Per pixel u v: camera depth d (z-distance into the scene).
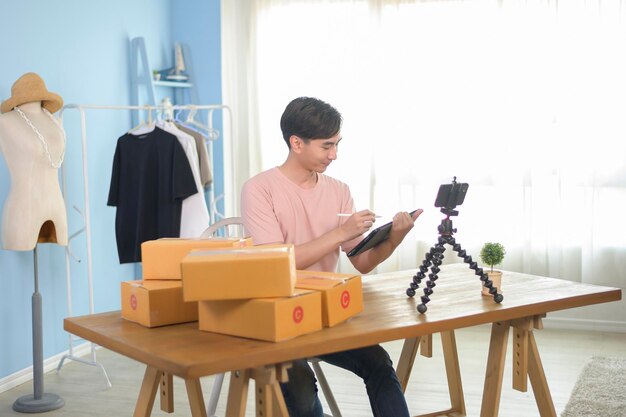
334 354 2.51
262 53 5.43
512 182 5.09
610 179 4.92
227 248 2.11
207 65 5.34
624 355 4.47
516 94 5.07
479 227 5.18
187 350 1.81
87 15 4.55
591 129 4.92
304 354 1.85
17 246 3.58
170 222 4.34
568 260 5.04
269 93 5.45
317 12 5.34
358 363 2.44
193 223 4.35
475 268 2.40
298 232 2.68
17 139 3.57
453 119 5.18
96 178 4.69
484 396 2.66
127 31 4.93
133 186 4.39
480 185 5.16
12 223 3.58
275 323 1.84
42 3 4.18
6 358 3.99
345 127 5.34
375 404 2.38
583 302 2.52
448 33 5.16
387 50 5.25
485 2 5.09
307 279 2.13
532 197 5.08
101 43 4.68
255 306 1.88
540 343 4.77
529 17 5.02
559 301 2.45
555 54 4.98
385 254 2.69
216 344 1.86
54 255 4.34
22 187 3.59
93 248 4.68
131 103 5.00
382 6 5.22
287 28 5.39
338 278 2.14
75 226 4.50
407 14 5.20
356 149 5.32
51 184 3.69
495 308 2.30
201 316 2.00
